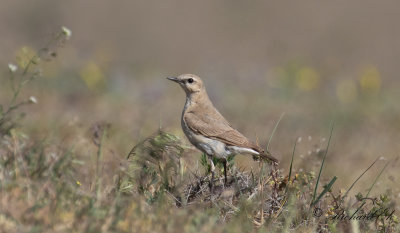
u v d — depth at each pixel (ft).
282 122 82.23
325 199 41.52
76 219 31.35
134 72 130.00
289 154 59.98
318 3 203.92
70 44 135.23
